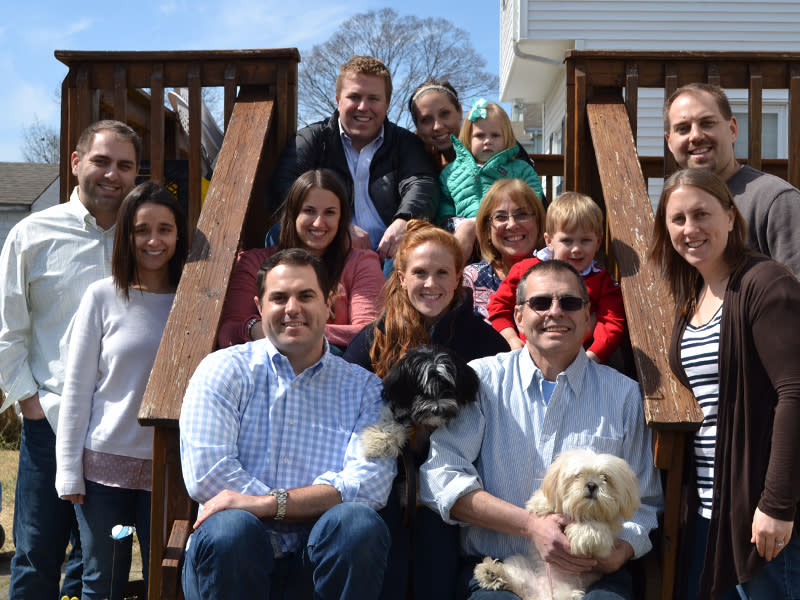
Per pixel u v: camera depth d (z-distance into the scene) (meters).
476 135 4.48
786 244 2.96
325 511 2.61
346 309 3.55
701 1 11.05
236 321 3.29
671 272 2.91
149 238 3.16
